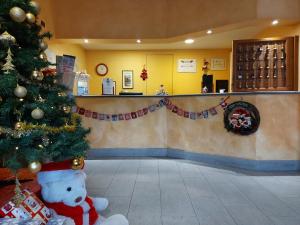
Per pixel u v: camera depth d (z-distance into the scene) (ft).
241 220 7.48
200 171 12.37
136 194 9.44
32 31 6.23
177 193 9.54
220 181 10.91
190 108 14.52
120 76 24.56
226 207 8.36
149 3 18.21
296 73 16.43
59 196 5.92
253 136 12.47
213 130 13.71
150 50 24.50
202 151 14.16
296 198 9.11
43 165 5.94
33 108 5.70
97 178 11.29
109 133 15.65
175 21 18.03
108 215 7.75
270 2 14.89
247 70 17.81
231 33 18.72
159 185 10.41
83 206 6.28
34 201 5.72
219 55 24.32
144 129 15.66
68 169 6.05
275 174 11.87
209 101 13.75
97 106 15.58
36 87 5.87
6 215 5.30
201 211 8.06
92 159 14.83
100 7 18.19
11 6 5.39
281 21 15.43
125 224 6.76
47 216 5.68
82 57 23.48
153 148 15.70
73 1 18.02
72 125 6.47
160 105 15.64
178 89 24.56
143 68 24.49
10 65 5.27
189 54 24.50
